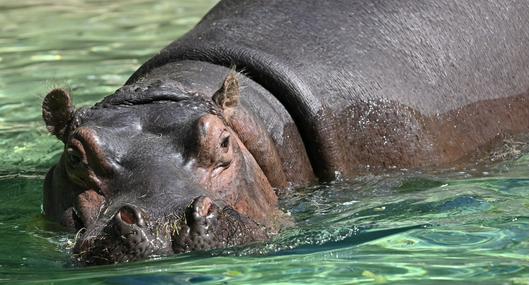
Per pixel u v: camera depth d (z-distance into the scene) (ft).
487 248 58.03
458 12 84.58
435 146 78.74
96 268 56.90
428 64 81.25
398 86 78.89
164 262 56.39
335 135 75.15
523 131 85.05
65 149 64.85
